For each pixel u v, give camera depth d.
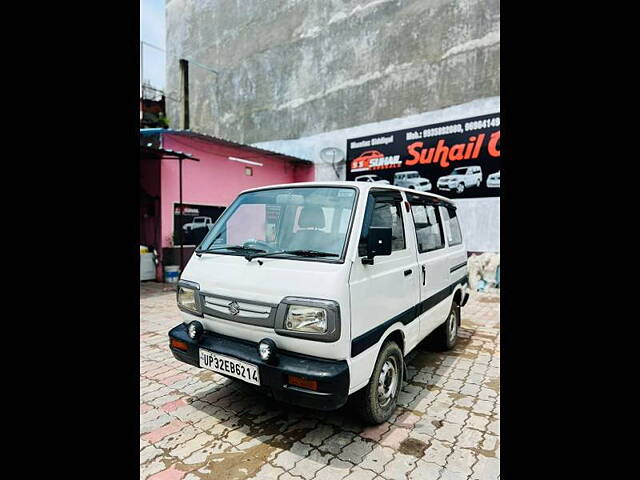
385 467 2.48
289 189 3.31
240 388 3.62
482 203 9.59
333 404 2.36
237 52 15.88
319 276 2.54
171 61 18.80
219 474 2.40
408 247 3.48
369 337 2.69
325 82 13.03
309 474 2.40
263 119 14.88
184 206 9.52
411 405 3.34
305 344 2.50
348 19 12.47
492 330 5.80
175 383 3.74
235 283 2.84
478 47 9.79
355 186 3.02
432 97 10.55
